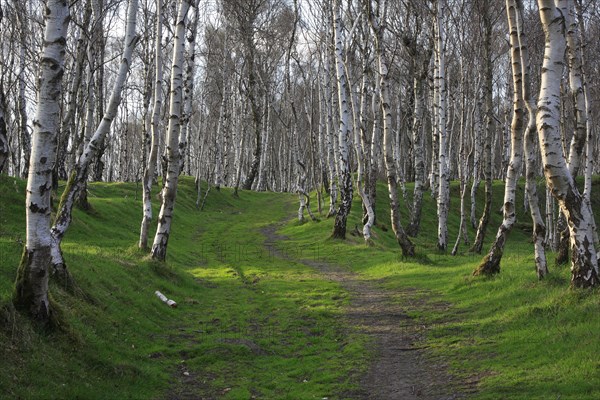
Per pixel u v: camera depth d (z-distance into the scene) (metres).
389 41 37.25
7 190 21.52
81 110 21.89
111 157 53.75
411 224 31.16
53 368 7.14
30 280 7.79
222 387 8.20
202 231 31.23
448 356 9.20
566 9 10.04
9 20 22.91
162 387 8.01
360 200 39.34
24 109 28.89
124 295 11.62
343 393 7.85
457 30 29.73
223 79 47.91
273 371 8.95
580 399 6.46
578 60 13.43
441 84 22.55
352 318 12.31
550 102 9.73
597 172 55.31
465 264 18.06
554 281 11.64
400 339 10.54
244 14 40.91
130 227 25.59
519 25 12.92
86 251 14.47
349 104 39.19
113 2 20.78
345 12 30.45
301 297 14.54
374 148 31.33
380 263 20.08
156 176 40.78
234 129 53.72
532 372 7.73
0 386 6.20
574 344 8.22
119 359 8.38
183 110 31.72
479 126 36.16
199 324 11.66
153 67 35.44
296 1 32.38
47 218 7.92
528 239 37.81
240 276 18.05
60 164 34.09
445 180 23.44
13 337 7.15
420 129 30.47
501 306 11.45
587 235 9.91
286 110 61.00
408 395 7.65
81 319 9.16
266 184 65.94
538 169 52.00
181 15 15.77
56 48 7.67
